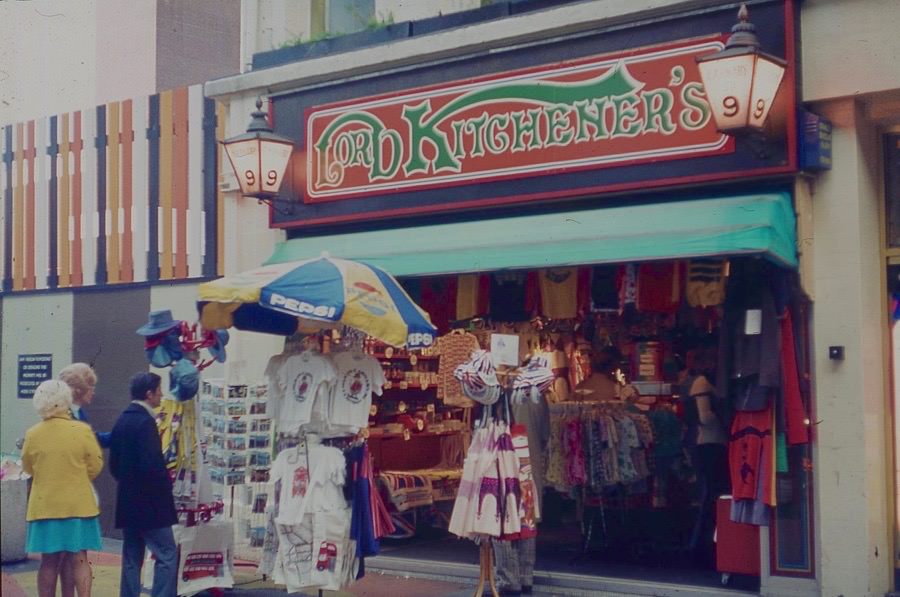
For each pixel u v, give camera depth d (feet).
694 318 32.53
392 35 33.30
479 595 26.61
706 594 26.58
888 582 25.62
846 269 25.26
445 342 36.14
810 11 25.75
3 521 33.73
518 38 29.60
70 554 25.26
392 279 26.99
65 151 44.16
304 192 34.40
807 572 25.40
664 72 27.02
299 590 27.71
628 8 27.32
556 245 27.27
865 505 24.61
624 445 32.22
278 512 26.73
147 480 25.55
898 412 26.23
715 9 26.35
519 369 26.78
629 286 28.99
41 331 44.50
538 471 30.07
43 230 44.80
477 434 26.32
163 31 64.13
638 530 33.37
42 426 24.70
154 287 40.47
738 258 26.27
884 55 24.81
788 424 25.27
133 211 41.34
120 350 41.55
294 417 26.25
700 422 30.68
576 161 28.43
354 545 26.81
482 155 30.27
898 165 26.61
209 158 38.78
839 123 25.57
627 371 35.27
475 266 28.17
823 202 25.70
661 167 27.02
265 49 37.63
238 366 36.19
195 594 28.32
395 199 32.17
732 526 27.12
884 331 26.40
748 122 24.07
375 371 27.22
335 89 33.96
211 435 31.22
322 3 37.17
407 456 36.94
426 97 31.50
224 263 38.09
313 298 24.70
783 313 25.23
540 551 33.45
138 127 41.39
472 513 25.95
